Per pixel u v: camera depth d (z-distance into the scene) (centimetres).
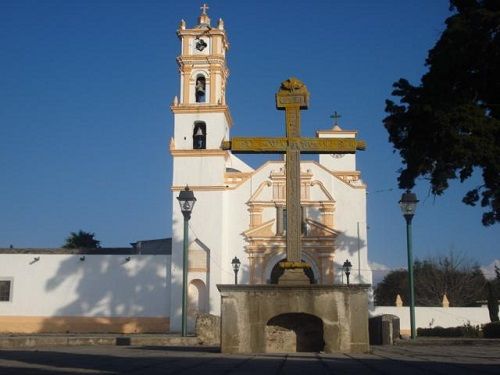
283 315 1449
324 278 4206
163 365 955
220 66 4503
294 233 1468
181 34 4550
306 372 848
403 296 7306
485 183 2569
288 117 1502
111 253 4656
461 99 2461
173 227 4278
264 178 4344
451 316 4275
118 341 2228
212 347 1906
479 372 851
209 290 4172
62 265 4350
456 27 2411
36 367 881
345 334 1401
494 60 2384
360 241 4241
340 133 5191
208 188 4300
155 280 4281
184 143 4378
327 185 4325
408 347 1916
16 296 4325
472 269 7162
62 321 4284
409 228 2516
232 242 4291
